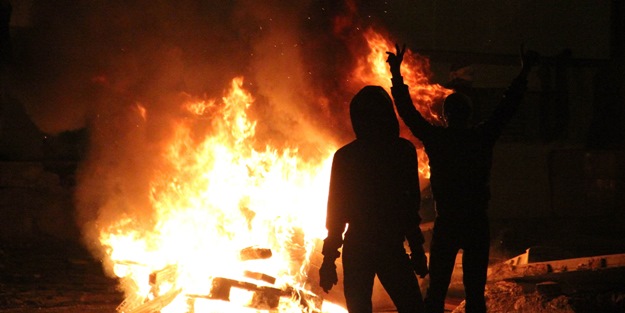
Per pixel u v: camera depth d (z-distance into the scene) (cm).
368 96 563
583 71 1659
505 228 1379
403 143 561
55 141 1449
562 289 773
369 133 561
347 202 551
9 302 859
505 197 1586
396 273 539
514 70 1619
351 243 546
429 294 608
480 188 607
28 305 849
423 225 1090
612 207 1453
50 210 1354
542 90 1612
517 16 1633
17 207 1345
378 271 543
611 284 749
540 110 1611
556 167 1570
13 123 1435
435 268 606
